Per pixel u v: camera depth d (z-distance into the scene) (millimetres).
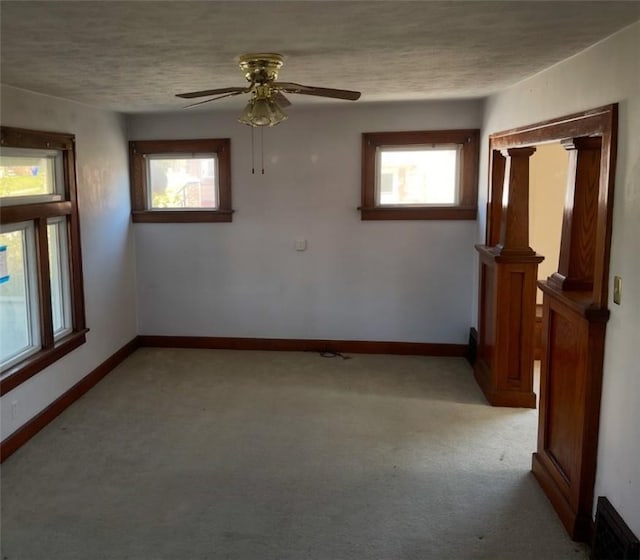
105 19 2049
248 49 2559
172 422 3922
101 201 4770
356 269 5316
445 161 5137
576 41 2463
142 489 3082
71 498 2998
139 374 4883
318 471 3266
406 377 4789
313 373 4895
